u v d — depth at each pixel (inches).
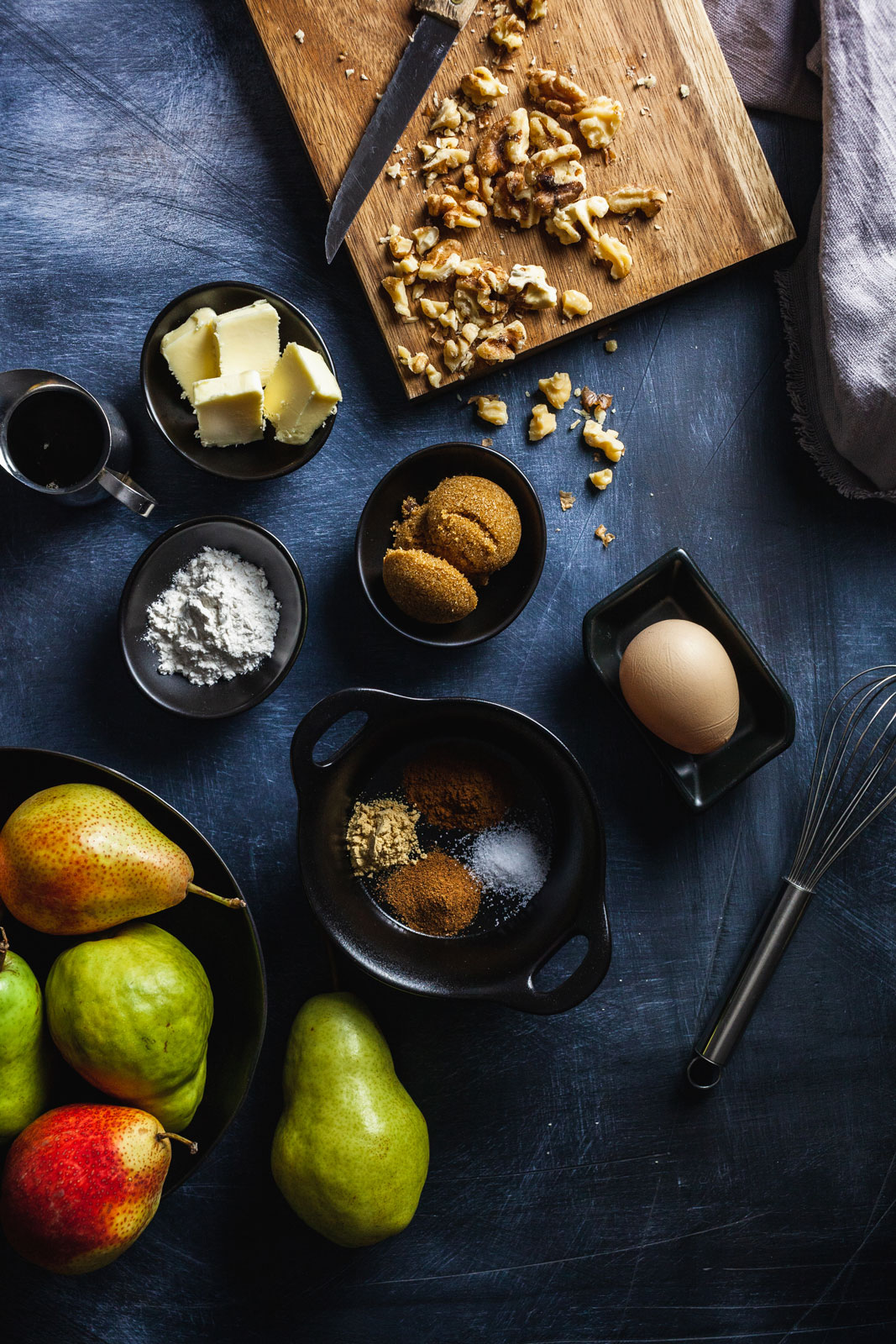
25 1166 21.9
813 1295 25.4
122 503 25.3
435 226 24.8
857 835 25.3
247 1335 25.0
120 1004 21.9
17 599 25.4
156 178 25.4
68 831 22.3
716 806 25.6
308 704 25.4
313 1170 23.1
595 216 24.8
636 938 25.5
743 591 25.8
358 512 25.6
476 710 23.6
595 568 25.7
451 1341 25.2
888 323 24.3
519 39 24.6
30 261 25.4
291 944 25.2
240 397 23.7
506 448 25.7
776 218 25.1
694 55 24.8
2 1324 24.8
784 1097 25.6
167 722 25.4
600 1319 25.3
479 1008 25.5
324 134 24.7
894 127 24.2
